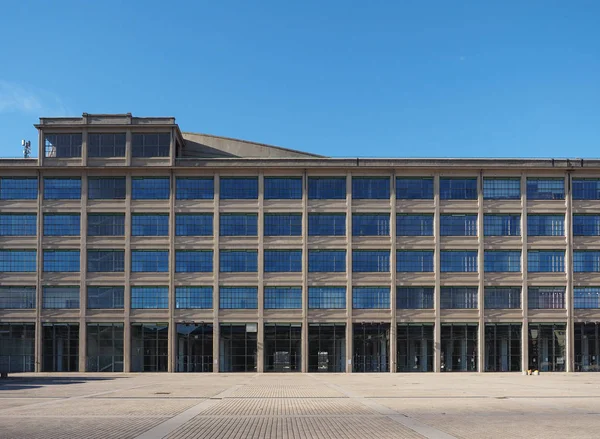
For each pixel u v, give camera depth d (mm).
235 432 19000
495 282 68375
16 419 22438
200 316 67375
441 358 67438
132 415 23672
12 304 67375
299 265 68062
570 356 67750
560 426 20266
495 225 69062
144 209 68250
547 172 69500
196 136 73438
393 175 69000
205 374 63719
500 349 67875
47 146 68438
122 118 68562
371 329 67688
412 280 68188
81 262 67688
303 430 19359
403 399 30578
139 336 67312
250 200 68500
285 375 61688
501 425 20484
